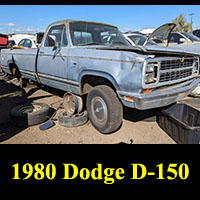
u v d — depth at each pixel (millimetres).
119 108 2707
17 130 3150
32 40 7426
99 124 2943
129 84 2316
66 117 3281
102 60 2607
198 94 4562
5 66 6059
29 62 4555
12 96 5234
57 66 3543
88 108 3082
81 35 3535
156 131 3131
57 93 5375
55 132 3086
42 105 3748
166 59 2459
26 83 5953
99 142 2768
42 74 4164
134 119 3609
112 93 2697
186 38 6570
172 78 2674
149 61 2225
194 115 3041
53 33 3795
